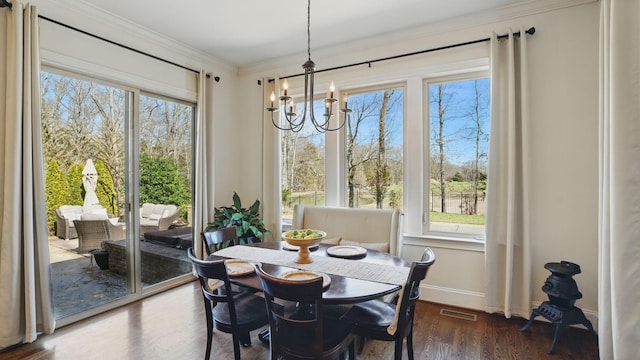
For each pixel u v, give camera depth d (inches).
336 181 148.6
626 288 69.6
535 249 108.6
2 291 88.5
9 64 89.7
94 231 115.6
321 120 153.8
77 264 111.0
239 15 115.6
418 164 130.0
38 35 94.3
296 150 161.3
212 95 155.1
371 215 129.8
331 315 80.7
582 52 102.0
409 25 123.8
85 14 108.4
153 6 109.2
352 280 70.9
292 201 163.0
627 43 70.7
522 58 106.5
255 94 168.7
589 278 101.9
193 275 152.4
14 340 89.7
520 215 109.9
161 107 140.0
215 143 161.0
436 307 120.8
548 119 106.6
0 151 89.4
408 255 130.4
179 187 148.6
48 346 91.5
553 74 105.7
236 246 103.6
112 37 117.3
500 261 112.7
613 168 72.5
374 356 88.5
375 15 115.6
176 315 112.3
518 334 99.5
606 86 79.7
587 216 102.0
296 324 58.9
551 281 95.7
